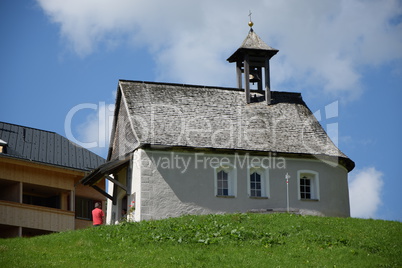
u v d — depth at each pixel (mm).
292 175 35031
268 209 33312
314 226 28641
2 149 42094
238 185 33969
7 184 42000
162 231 27469
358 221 30344
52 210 42094
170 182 32969
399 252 26078
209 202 33281
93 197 46031
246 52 38375
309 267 23953
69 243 26688
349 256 25188
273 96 39000
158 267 23562
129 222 29125
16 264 23266
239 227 28062
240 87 38875
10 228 40625
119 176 36625
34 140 45250
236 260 24391
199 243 26281
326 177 35719
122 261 24203
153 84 37281
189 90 37625
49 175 43000
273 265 24016
